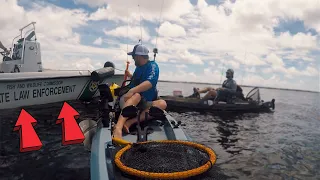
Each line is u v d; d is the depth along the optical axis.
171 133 3.76
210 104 11.96
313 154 5.81
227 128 8.42
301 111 15.37
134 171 2.18
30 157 4.04
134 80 4.44
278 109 15.72
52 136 4.95
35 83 7.04
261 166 4.92
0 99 6.34
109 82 9.80
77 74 8.20
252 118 10.88
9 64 10.23
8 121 5.71
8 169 3.63
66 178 3.47
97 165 2.52
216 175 2.41
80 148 4.41
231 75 13.09
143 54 4.19
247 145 6.42
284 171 4.72
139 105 4.14
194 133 7.49
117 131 3.56
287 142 6.88
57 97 7.87
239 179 4.26
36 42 10.59
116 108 4.44
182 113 10.98
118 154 2.54
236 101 12.91
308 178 4.45
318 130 8.87
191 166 2.32
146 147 2.69
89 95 9.08
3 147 4.33
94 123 4.46
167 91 25.94
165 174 2.13
